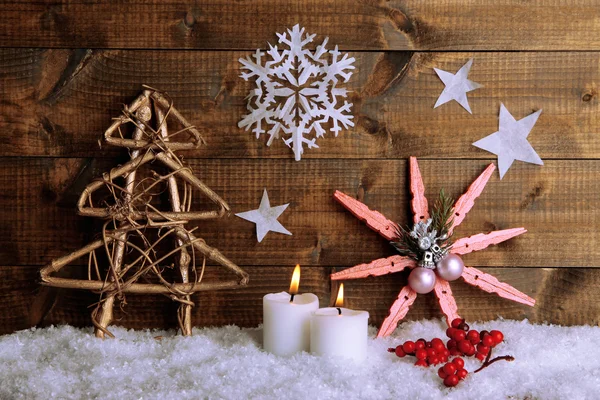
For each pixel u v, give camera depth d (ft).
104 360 2.10
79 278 2.40
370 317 2.43
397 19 2.38
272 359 2.13
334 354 2.12
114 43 2.36
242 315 2.43
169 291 2.26
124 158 2.38
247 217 2.40
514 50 2.39
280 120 2.39
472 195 2.38
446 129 2.40
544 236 2.43
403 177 2.41
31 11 2.35
